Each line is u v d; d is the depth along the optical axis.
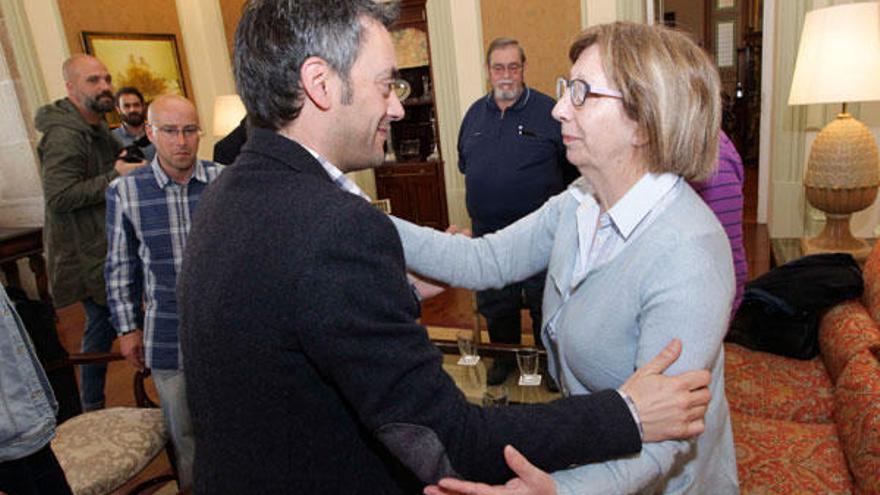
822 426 1.77
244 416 0.68
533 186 2.80
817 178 2.84
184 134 1.84
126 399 2.99
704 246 0.83
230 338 0.66
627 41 0.86
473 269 1.16
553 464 0.71
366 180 5.29
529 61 4.62
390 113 0.77
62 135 2.52
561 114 0.92
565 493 0.72
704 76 0.85
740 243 1.52
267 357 0.65
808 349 2.08
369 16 0.73
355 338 0.61
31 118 4.46
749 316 2.19
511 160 2.81
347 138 0.75
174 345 1.91
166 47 5.30
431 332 3.61
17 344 0.99
